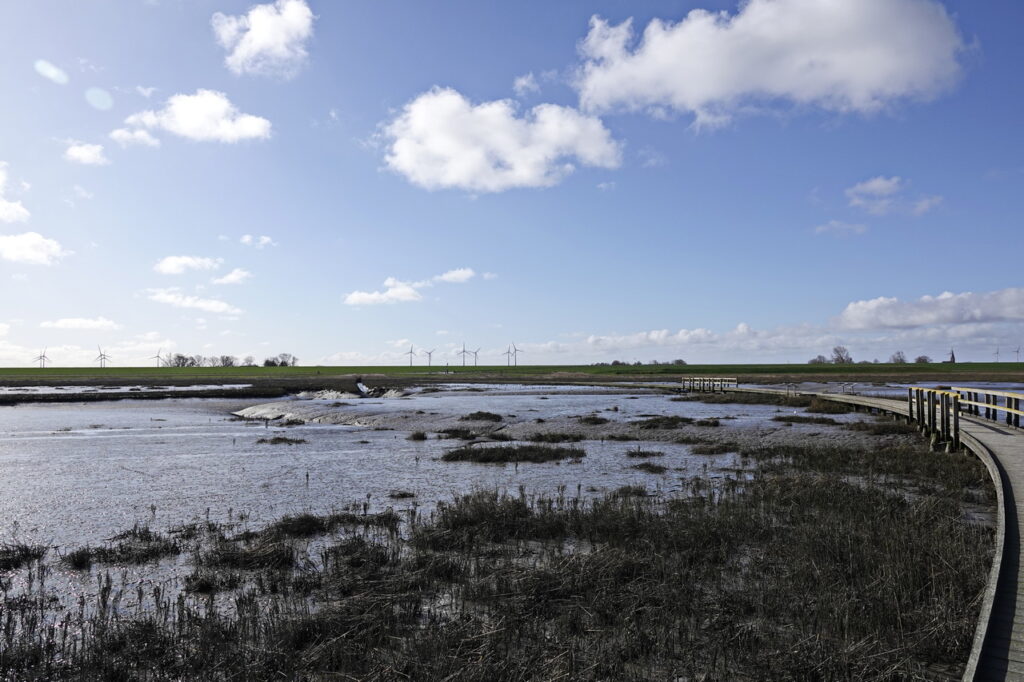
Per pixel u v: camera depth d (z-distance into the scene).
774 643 8.18
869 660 7.38
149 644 8.41
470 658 7.80
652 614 9.07
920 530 12.41
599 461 24.50
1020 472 15.92
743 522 13.52
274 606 9.60
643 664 7.91
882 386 84.75
